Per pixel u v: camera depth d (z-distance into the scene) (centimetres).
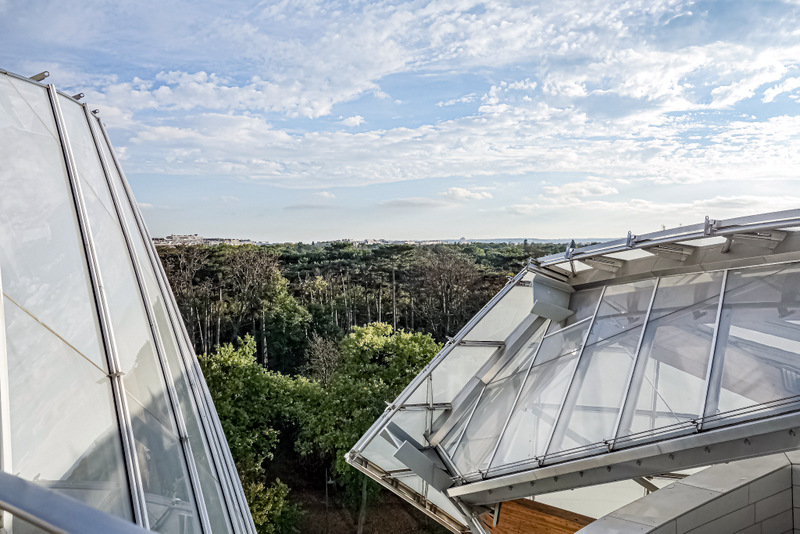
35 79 861
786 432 753
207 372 4134
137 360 519
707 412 821
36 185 547
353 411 4094
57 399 348
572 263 1200
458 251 8431
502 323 1340
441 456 1297
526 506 1387
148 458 410
